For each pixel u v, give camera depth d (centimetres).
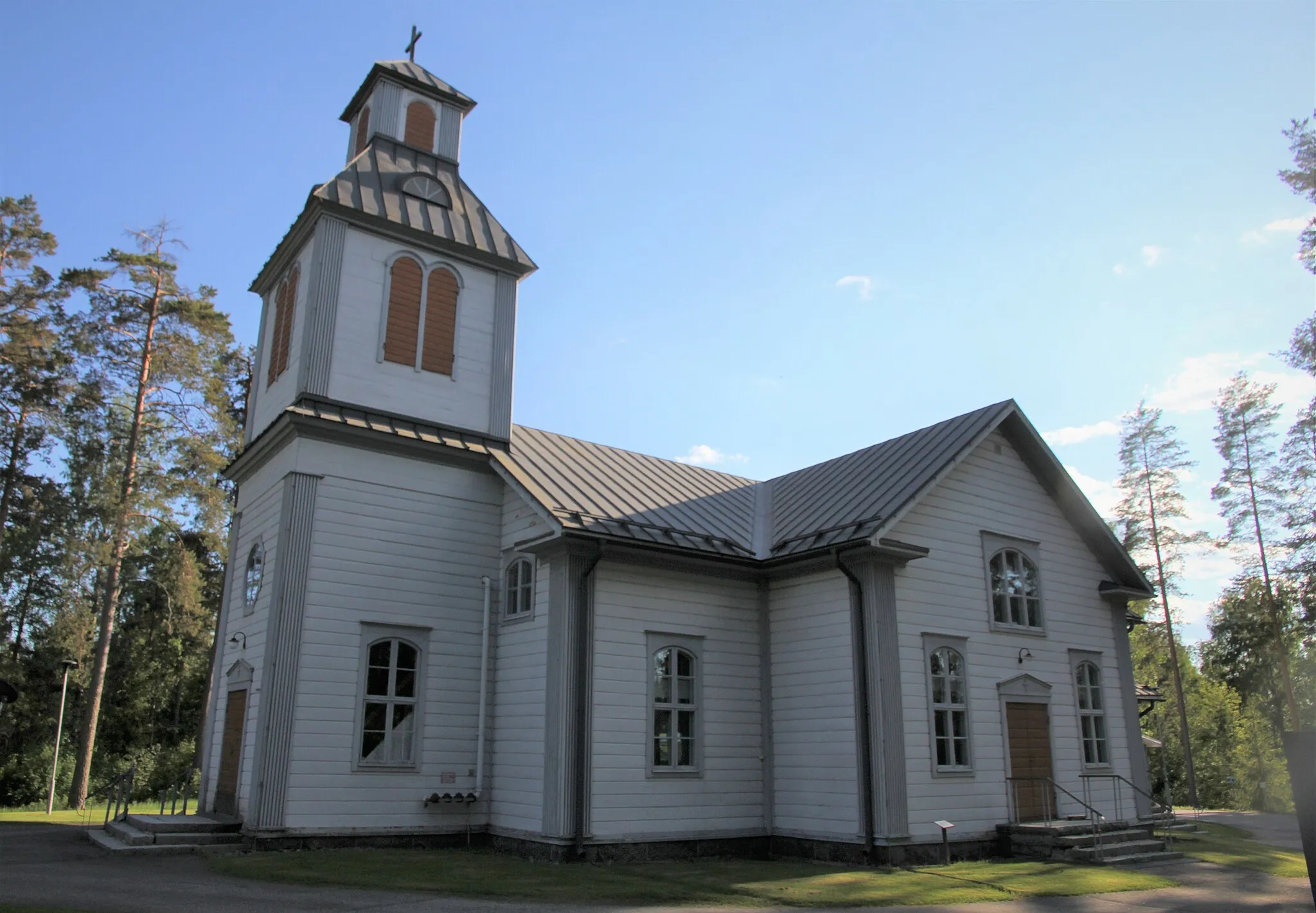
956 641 1842
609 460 2191
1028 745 1914
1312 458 3506
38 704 4022
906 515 1805
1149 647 5019
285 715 1597
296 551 1673
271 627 1625
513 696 1770
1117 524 4725
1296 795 902
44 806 3512
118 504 3045
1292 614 4278
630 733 1689
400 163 2112
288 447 1769
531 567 1803
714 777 1778
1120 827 1862
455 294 2044
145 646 4312
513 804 1698
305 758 1603
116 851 1472
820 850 1705
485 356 2050
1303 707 5538
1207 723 5162
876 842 1614
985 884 1420
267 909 1041
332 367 1833
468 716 1803
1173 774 4944
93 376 3183
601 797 1627
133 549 3472
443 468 1900
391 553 1784
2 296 3231
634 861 1627
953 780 1748
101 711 4194
